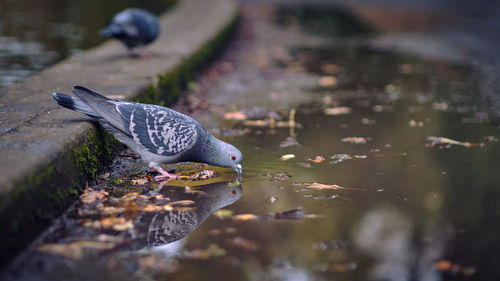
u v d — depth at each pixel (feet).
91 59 9.30
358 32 17.99
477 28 18.30
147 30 9.21
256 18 21.29
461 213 6.88
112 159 7.50
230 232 6.68
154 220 6.77
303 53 14.01
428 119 8.63
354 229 6.72
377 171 7.44
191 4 19.22
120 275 6.33
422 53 13.99
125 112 7.09
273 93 9.53
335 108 9.00
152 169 7.39
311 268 6.42
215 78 10.46
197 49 10.53
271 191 7.14
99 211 6.81
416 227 6.75
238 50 14.15
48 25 15.48
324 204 6.98
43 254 6.42
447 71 11.65
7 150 6.66
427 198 7.05
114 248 6.51
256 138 8.08
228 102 9.13
